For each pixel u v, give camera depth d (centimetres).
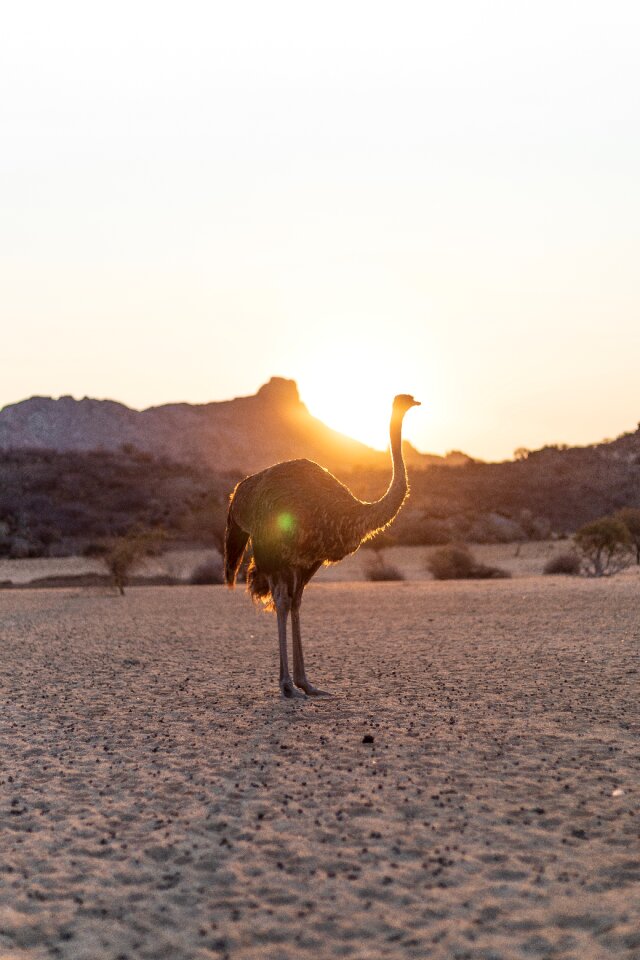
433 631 1892
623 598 2514
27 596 3525
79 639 1939
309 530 1177
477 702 1084
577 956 480
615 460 11306
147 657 1609
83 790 779
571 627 1869
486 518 7844
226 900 556
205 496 9894
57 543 7669
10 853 639
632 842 622
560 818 669
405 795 731
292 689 1174
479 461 11812
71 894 572
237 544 1343
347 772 799
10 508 8812
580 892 551
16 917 543
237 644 1777
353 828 663
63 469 10619
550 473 10675
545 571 4316
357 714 1040
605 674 1260
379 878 578
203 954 498
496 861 599
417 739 907
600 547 4047
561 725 952
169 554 6069
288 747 895
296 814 696
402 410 1217
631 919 516
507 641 1675
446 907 538
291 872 592
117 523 8581
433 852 616
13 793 775
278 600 1199
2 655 1680
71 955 501
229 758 862
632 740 884
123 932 523
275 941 509
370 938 508
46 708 1137
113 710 1114
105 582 4309
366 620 2191
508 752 849
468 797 721
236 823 681
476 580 3997
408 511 8338
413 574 4881
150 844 646
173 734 970
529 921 518
